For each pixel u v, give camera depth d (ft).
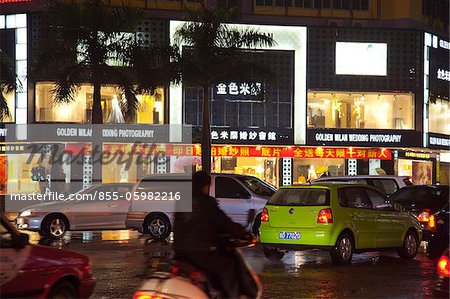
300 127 158.92
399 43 163.84
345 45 161.79
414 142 163.02
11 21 150.41
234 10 129.29
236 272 30.22
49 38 148.15
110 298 44.16
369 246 61.62
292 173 160.04
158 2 161.68
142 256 64.54
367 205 62.64
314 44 160.76
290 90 158.71
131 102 119.85
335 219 59.06
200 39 126.82
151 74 123.13
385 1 172.96
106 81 119.75
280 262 62.23
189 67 124.67
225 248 30.53
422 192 73.56
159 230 80.02
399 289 48.08
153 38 152.25
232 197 78.33
